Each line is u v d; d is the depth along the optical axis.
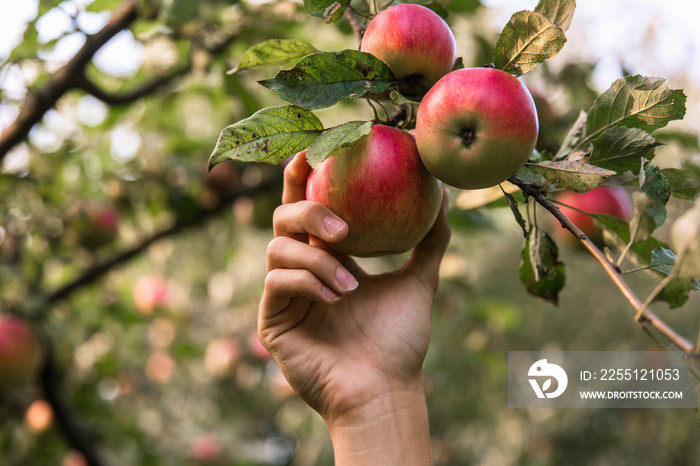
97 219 1.10
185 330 1.79
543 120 0.86
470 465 1.97
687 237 0.37
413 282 0.60
